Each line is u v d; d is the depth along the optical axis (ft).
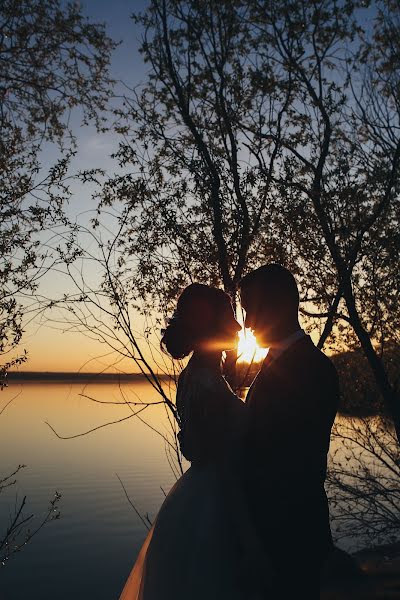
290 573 7.57
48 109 28.71
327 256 23.41
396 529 24.21
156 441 349.20
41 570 111.04
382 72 23.70
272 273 8.31
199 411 8.55
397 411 25.05
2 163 21.72
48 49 28.96
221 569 8.31
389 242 23.21
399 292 24.26
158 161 19.83
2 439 342.44
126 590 9.53
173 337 9.28
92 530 140.56
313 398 7.74
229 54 21.89
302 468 7.64
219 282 18.74
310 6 22.58
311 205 22.40
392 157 23.50
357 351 27.14
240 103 21.11
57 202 19.81
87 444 330.13
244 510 7.84
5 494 167.53
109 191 18.33
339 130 23.79
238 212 19.04
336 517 25.58
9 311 20.25
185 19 21.18
